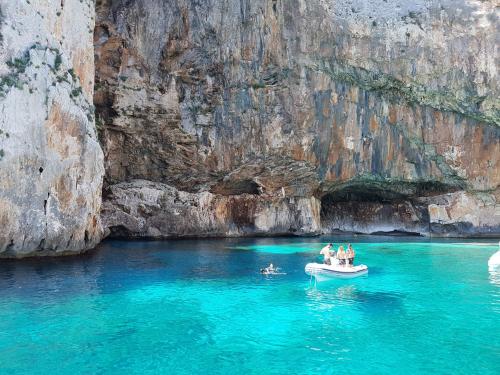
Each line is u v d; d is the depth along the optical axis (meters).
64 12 18.06
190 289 12.87
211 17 25.06
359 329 9.44
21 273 14.39
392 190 35.25
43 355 7.76
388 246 25.70
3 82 14.90
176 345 8.39
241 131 28.14
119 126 25.66
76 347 8.17
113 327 9.31
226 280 14.24
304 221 33.12
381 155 32.16
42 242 16.67
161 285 13.35
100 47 23.61
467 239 31.45
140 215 28.11
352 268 15.40
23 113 15.29
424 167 33.16
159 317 10.06
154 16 24.33
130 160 27.38
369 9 30.17
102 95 24.69
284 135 29.12
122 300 11.45
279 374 7.23
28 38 15.98
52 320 9.65
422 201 35.78
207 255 20.28
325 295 12.34
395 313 10.61
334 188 33.97
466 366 7.59
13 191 15.15
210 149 27.78
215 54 25.83
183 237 29.64
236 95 27.38
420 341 8.73
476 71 30.31
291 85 28.34
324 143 30.53
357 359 7.86
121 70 24.48
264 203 32.47
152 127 26.25
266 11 26.23
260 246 24.66
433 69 30.28
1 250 15.55
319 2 28.03
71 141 17.25
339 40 28.72
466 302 11.66
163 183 29.03
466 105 31.58
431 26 30.23
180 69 25.70
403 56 29.89
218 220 30.89
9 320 9.59
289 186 32.38
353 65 29.52
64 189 17.06
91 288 12.69
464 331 9.34
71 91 17.61
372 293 12.63
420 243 27.64
